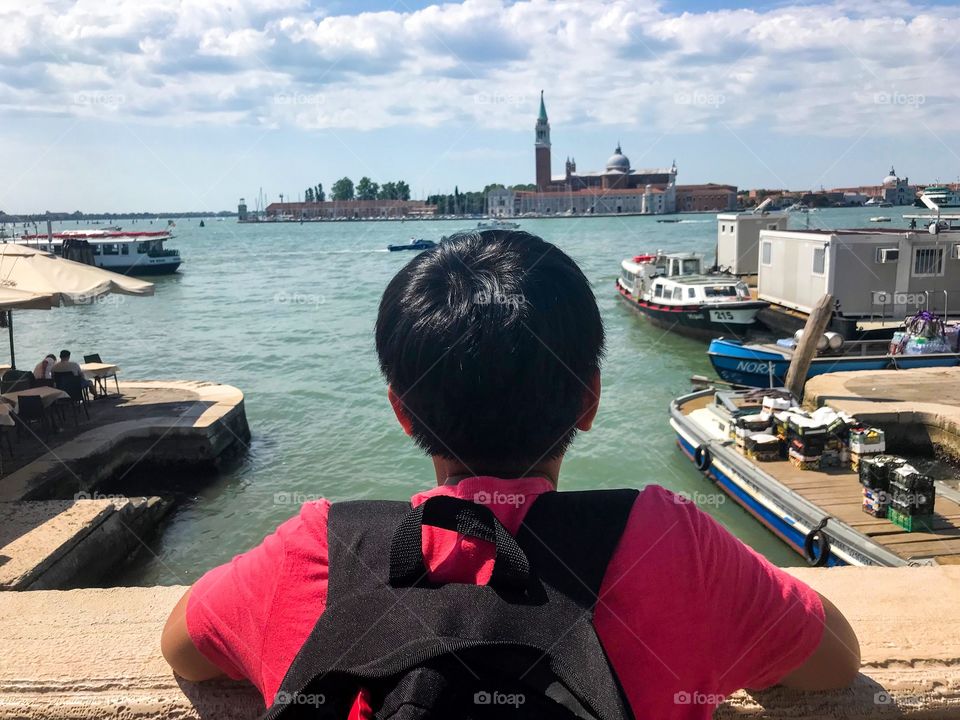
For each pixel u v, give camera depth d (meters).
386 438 17.20
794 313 26.33
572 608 1.01
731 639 1.14
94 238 69.50
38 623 1.65
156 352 31.73
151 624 1.64
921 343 19.44
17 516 10.62
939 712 1.42
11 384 15.70
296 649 1.09
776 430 12.70
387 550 1.09
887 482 9.94
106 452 14.17
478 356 1.10
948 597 1.74
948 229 23.62
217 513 13.38
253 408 20.86
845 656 1.26
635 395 21.14
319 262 88.94
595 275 59.31
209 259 99.31
